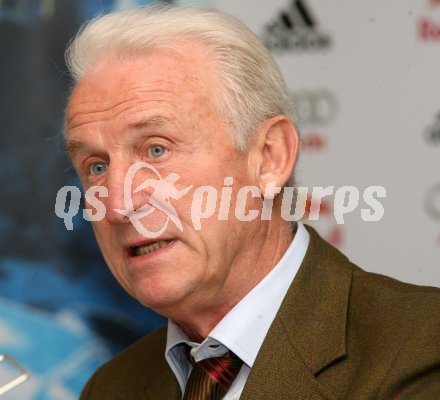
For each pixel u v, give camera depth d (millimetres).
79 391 10477
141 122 5844
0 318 10531
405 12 9867
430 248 9750
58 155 10484
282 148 6301
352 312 5988
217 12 6289
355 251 9852
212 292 6070
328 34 10039
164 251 5934
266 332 6094
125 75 5969
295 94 10086
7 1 10570
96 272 10531
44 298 10531
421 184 9781
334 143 9977
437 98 9797
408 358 5398
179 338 6559
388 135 9867
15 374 10445
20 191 10539
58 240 10539
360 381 5453
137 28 6055
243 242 6090
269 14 10172
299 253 6355
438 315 5605
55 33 10531
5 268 10555
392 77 9875
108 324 10500
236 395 6035
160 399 6750
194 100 5926
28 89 10531
